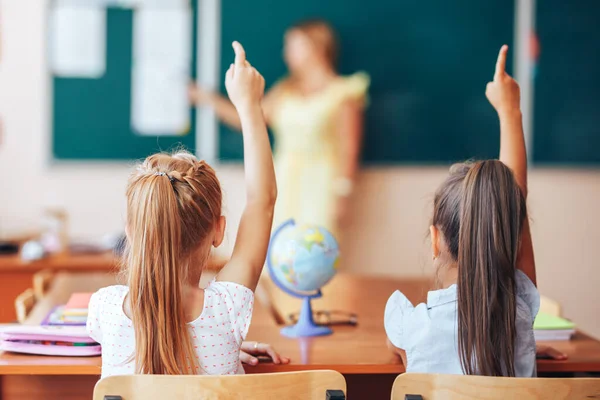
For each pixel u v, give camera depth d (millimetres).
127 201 1615
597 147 5098
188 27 4844
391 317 1818
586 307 5273
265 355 1896
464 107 5008
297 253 2088
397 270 5102
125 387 1407
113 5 4801
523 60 5004
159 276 1548
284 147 4855
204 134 4902
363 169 5012
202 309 1619
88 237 4926
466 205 1667
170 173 1610
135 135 4883
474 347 1655
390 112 4980
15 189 4863
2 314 3510
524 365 1717
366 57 4926
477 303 1645
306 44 4840
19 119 4828
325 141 4820
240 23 4848
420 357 1729
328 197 4840
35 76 4812
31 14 4781
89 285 2918
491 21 4977
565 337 2123
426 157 5031
